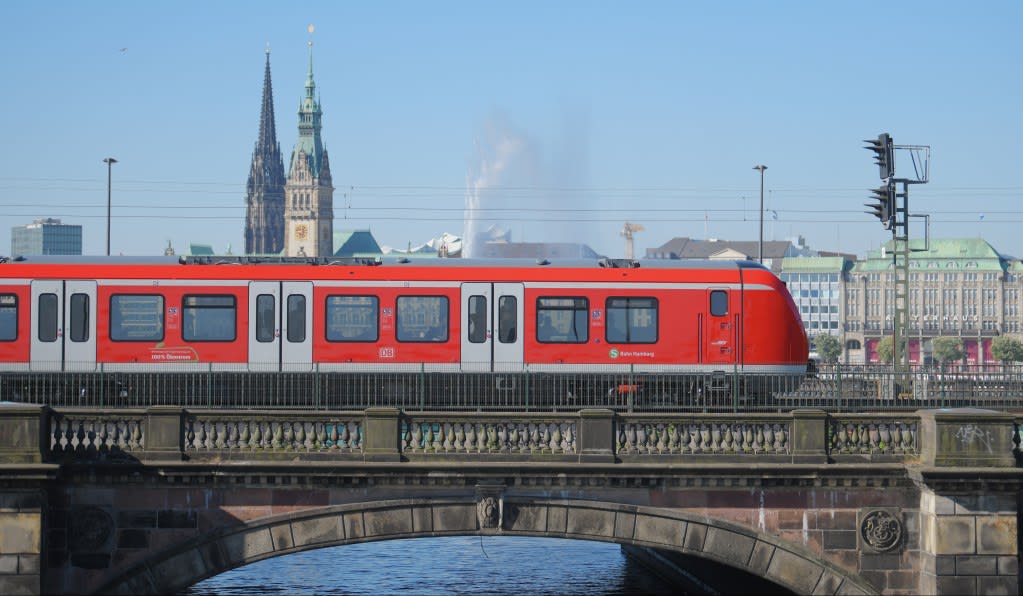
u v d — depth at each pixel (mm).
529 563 68375
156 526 37344
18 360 51438
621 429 38500
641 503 38000
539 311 52062
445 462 37750
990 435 37500
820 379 49000
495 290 52031
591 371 51906
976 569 37188
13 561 36062
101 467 36969
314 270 51938
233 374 49844
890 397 49531
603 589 60938
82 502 37250
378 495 37719
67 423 37375
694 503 38031
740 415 38469
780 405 48281
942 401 48812
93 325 51562
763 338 52875
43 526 36469
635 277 52531
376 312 51844
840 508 38188
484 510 37750
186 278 51781
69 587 37188
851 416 38562
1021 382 49438
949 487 37125
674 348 52438
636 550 68438
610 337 52188
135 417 37531
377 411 37906
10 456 36344
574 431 38281
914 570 38344
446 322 51875
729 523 38000
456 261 52688
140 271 51750
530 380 51625
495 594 59188
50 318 51500
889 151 61344
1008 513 37312
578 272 52344
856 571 38219
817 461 38188
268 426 37969
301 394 51281
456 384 51094
